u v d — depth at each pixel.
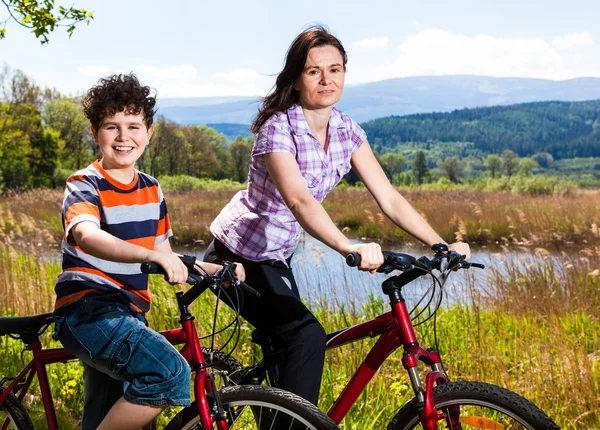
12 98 60.34
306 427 2.54
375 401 4.05
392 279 2.65
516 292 7.45
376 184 3.14
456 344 5.41
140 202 2.84
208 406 2.58
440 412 2.51
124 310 2.70
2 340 5.57
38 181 56.44
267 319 2.99
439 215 19.80
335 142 3.06
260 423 2.64
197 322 5.67
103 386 2.98
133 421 2.57
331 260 11.31
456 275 9.27
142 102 2.78
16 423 2.99
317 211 2.76
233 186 42.19
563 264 8.59
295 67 2.94
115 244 2.51
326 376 4.30
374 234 19.02
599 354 5.20
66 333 2.69
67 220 2.63
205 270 2.79
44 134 62.00
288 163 2.88
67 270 2.72
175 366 2.56
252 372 3.09
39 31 6.95
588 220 16.72
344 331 2.87
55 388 4.70
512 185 34.06
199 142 87.38
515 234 16.78
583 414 4.04
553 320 6.30
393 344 2.67
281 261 3.06
